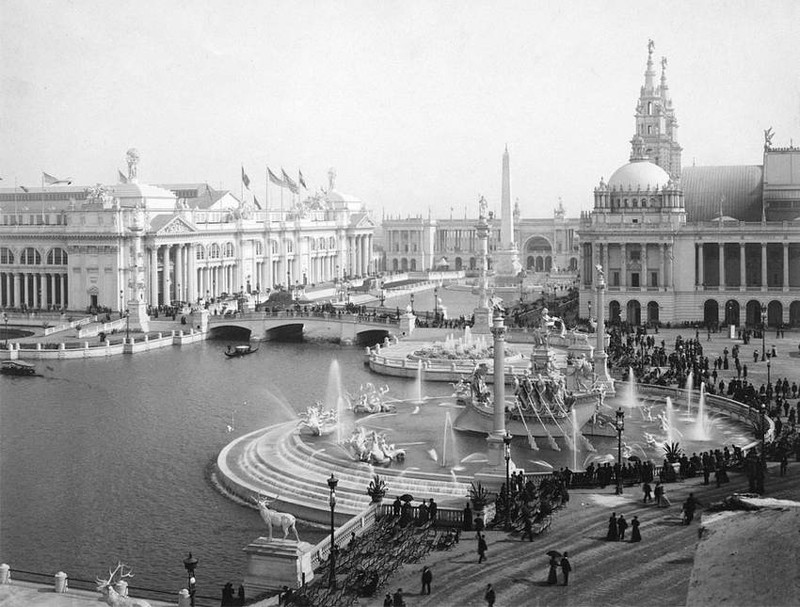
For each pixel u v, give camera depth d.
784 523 36.22
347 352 198.50
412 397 142.25
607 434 109.12
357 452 98.06
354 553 68.94
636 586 57.22
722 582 32.97
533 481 87.94
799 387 132.38
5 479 101.19
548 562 63.31
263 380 161.50
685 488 80.94
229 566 77.06
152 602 66.94
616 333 186.88
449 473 92.00
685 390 130.50
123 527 86.38
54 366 177.75
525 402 106.75
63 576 68.69
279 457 103.12
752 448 95.44
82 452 112.44
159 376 166.00
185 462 107.81
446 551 67.69
